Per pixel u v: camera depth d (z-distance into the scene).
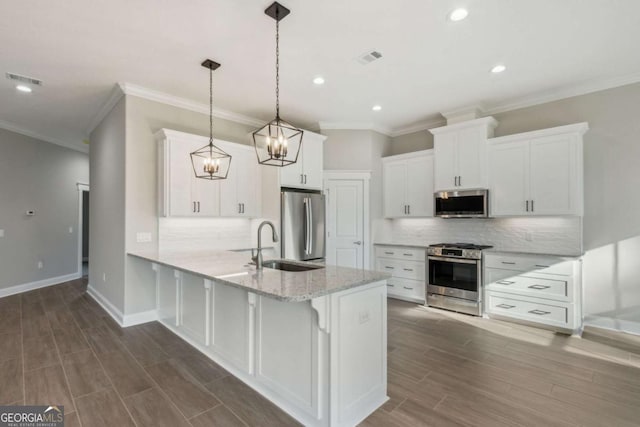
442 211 4.59
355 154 5.23
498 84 3.75
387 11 2.40
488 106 4.47
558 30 2.66
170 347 3.12
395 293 5.03
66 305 4.57
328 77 3.54
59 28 2.59
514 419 2.02
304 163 4.72
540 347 3.14
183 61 3.15
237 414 2.10
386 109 4.57
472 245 4.50
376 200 5.35
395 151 5.66
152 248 3.88
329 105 4.41
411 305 4.66
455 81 3.66
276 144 2.49
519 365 2.76
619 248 3.60
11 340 3.30
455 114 4.61
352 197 5.22
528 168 3.93
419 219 5.31
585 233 3.80
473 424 1.97
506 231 4.41
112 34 2.68
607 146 3.67
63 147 6.36
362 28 2.62
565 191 3.69
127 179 3.70
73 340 3.30
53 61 3.12
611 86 3.64
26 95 3.97
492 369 2.69
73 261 6.58
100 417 2.05
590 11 2.42
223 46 2.88
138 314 3.79
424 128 5.30
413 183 5.05
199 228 4.25
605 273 3.67
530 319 3.73
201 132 4.36
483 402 2.21
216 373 2.62
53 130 5.50
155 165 3.94
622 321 3.57
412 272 4.84
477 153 4.28
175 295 3.47
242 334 2.49
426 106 4.45
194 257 3.27
